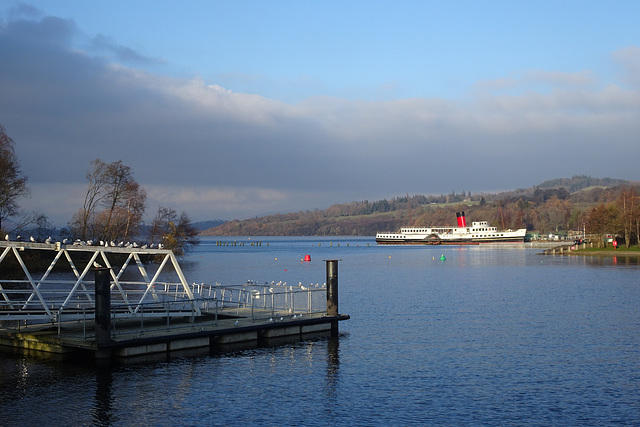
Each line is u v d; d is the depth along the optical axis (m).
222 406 27.61
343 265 144.62
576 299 66.06
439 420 25.97
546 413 26.81
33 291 38.84
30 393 28.98
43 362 34.22
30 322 43.28
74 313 37.97
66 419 25.81
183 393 29.34
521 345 40.50
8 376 31.53
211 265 146.50
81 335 36.31
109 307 33.25
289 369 33.88
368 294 73.44
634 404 27.97
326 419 26.06
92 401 28.06
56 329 38.88
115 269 109.12
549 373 33.25
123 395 28.89
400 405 27.88
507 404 28.00
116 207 115.81
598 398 28.84
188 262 162.50
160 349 35.91
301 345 39.97
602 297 67.88
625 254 167.00
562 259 152.88
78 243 38.88
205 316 44.72
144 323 40.72
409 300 66.62
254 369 33.72
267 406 27.67
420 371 33.72
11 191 82.81
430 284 88.25
